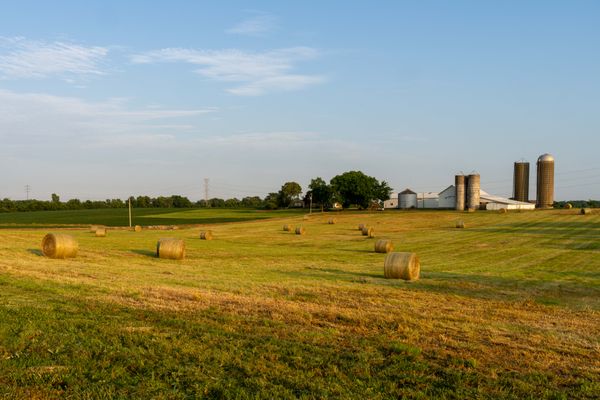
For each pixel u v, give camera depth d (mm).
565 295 16547
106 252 28031
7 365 7578
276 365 7891
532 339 10203
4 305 11195
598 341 10258
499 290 17344
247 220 81875
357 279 19156
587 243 37500
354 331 10211
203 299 12883
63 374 7312
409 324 11016
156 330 9609
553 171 108812
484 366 8336
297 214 99750
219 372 7570
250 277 18609
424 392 7105
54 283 14656
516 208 97812
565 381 7773
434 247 36375
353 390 7086
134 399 6586
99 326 9688
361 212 97562
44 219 85000
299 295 14500
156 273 19031
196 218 89125
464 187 101562
